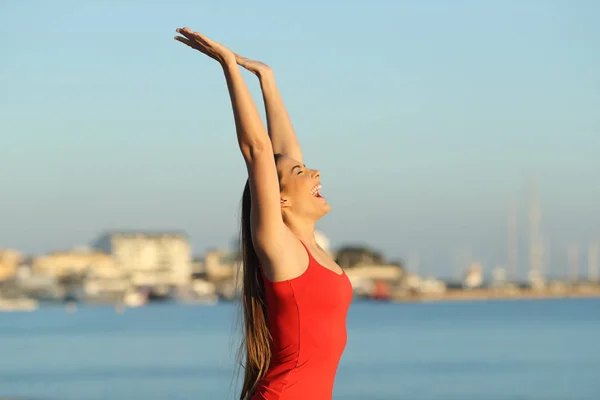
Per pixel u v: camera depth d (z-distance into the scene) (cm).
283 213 713
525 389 5266
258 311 687
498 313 19212
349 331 12438
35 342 10769
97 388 5344
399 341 10062
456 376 6022
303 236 712
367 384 5550
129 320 18125
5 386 5484
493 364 6912
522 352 8100
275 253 664
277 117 796
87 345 9938
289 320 671
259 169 660
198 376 6006
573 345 8969
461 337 10700
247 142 659
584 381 5631
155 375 6138
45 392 5106
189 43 674
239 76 666
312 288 670
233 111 663
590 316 16800
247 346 689
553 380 5725
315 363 672
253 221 665
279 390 668
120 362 7375
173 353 8406
